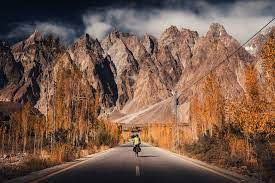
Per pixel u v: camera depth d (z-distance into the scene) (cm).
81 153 3472
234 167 2045
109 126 8856
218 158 2562
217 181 1412
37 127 5928
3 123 7656
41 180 1418
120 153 4078
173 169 1953
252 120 2072
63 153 2642
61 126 4547
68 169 1939
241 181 1410
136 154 3309
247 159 2347
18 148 6588
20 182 1340
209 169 1950
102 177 1538
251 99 2541
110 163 2427
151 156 3356
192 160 2706
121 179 1469
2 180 1395
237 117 2378
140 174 1670
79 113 5184
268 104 1988
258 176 1551
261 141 2419
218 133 3422
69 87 4800
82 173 1709
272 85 1967
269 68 1948
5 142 7069
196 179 1475
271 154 1758
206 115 4512
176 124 4938
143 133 15675
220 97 4362
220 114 4216
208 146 3412
